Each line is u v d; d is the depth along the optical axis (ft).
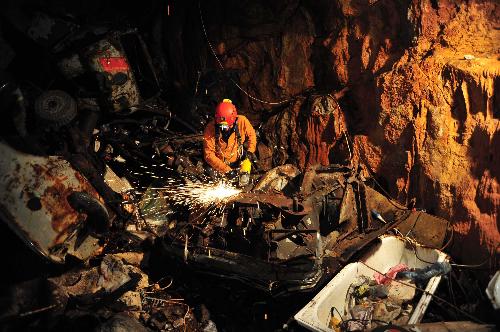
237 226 15.52
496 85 14.55
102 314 15.19
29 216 15.39
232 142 19.04
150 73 23.13
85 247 16.80
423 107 16.43
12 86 17.56
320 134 20.01
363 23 18.35
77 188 16.37
